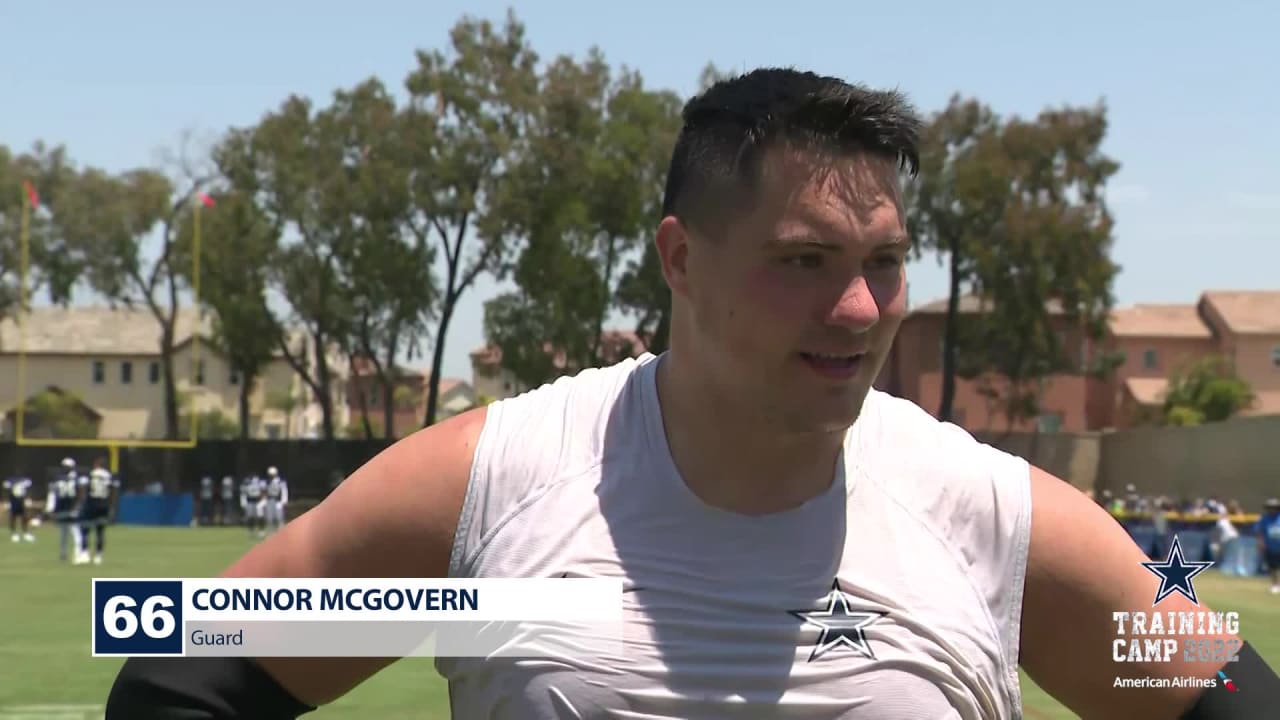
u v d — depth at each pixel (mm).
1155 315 63844
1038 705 8602
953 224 42312
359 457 44219
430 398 43500
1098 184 41969
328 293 43250
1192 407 56188
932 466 1688
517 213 41469
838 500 1629
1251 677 1680
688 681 1559
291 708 1769
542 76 42375
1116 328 61906
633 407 1683
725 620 1573
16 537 32469
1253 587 19688
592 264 42562
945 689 1584
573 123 42031
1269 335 60875
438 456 1715
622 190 42062
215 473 44375
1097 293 42156
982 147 41656
